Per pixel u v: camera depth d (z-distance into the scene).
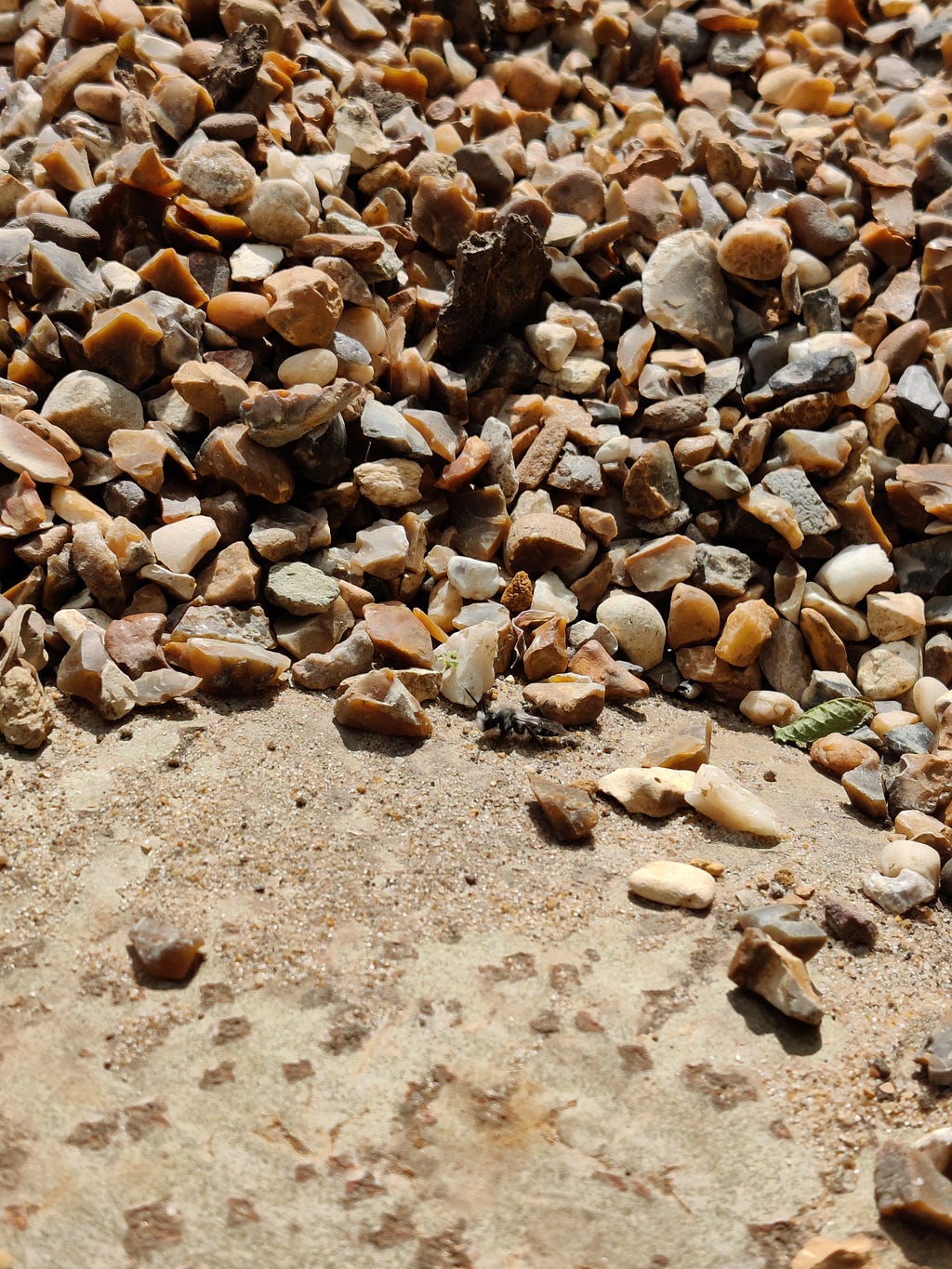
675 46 0.40
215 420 0.28
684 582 0.29
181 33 0.34
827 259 0.33
